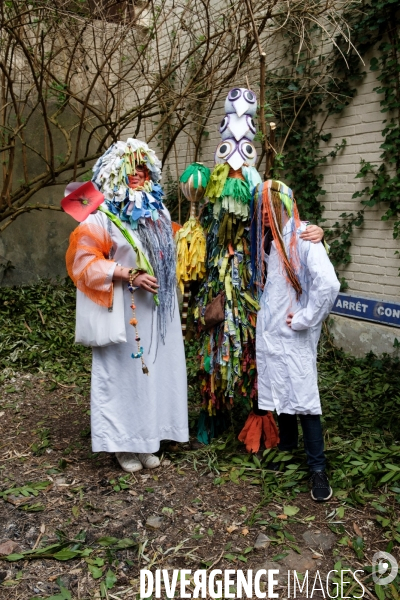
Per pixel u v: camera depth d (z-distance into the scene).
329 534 2.37
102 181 2.79
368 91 4.50
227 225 2.85
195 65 4.95
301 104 4.98
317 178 5.01
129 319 2.81
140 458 3.01
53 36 4.27
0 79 5.22
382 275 4.61
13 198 5.14
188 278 2.98
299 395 2.63
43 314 5.80
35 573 2.16
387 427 3.39
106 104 4.56
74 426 3.60
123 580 2.13
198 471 2.93
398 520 2.43
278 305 2.65
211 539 2.37
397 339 4.46
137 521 2.49
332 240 4.95
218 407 3.12
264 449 3.09
